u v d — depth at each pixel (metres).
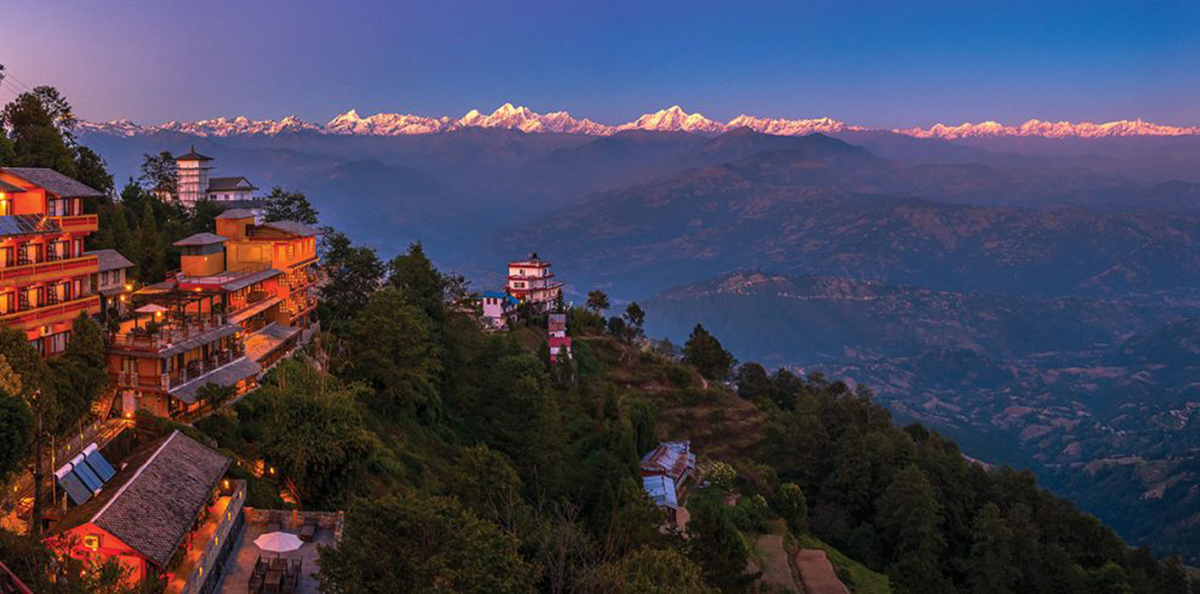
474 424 111.75
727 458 158.12
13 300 65.69
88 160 124.94
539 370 121.94
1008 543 124.12
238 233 105.00
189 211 145.50
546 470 100.44
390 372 96.69
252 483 63.72
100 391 63.12
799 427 157.75
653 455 128.75
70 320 70.50
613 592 50.97
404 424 97.56
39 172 73.44
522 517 68.12
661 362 191.75
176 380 68.75
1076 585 120.62
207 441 64.75
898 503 130.88
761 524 119.81
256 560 54.09
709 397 175.62
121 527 45.47
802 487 152.00
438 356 116.62
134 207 126.94
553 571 52.66
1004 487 146.75
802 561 110.75
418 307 119.75
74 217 73.56
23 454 47.81
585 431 127.75
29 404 50.44
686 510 112.56
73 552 41.88
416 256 130.00
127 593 37.97
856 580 113.94
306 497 65.94
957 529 136.50
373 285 125.25
